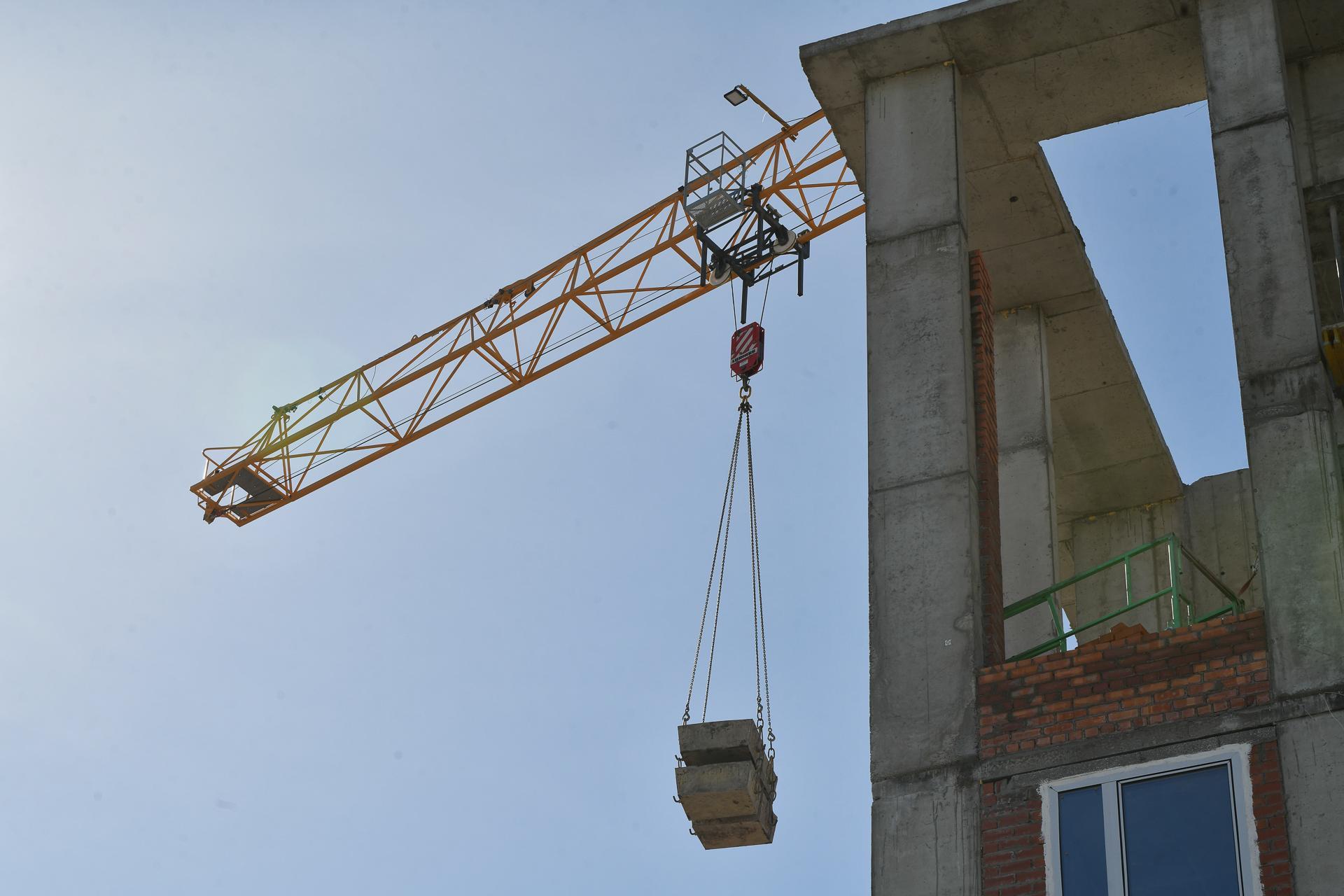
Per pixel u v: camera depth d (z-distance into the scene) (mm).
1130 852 18500
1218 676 19188
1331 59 25391
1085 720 19531
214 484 58531
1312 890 17391
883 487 22062
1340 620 18828
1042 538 27109
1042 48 24812
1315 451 19938
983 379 23016
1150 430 30734
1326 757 18094
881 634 21000
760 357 36281
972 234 28391
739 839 25672
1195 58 24578
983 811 19375
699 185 43719
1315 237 24594
